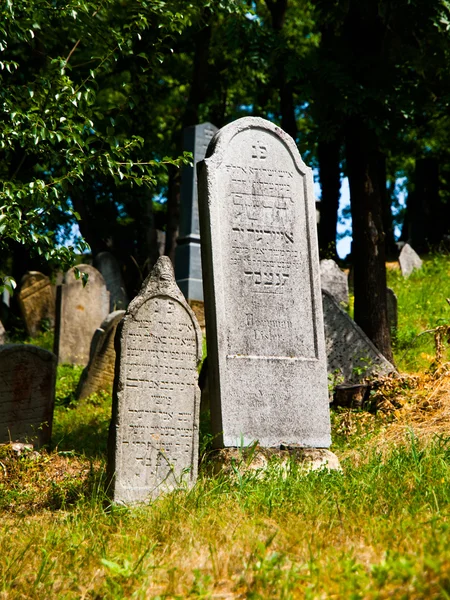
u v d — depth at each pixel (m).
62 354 17.70
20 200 8.92
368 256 13.16
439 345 11.02
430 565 4.35
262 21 28.25
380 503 6.11
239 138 9.02
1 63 9.60
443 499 5.98
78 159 9.48
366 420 9.82
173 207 26.20
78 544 5.95
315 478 7.15
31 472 9.10
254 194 8.93
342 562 4.80
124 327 7.61
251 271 8.75
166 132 29.58
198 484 7.08
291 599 4.48
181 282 20.02
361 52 13.19
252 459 8.05
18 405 11.30
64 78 9.64
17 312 25.36
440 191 33.59
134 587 5.14
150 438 7.57
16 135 9.27
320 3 14.07
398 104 12.81
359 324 13.10
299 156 9.21
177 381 7.75
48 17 11.23
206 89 27.44
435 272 21.45
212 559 5.14
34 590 5.26
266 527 5.77
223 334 8.49
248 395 8.45
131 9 11.65
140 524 6.38
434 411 9.50
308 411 8.66
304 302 8.91
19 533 6.40
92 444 11.11
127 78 23.20
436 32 13.23
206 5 13.21
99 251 27.27
